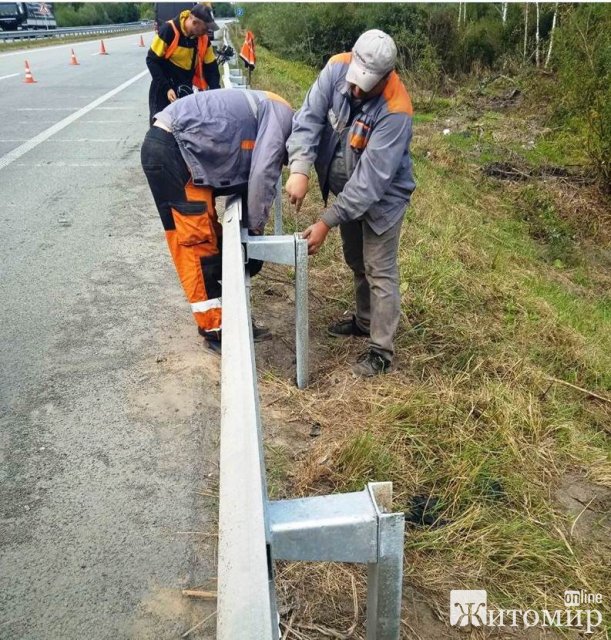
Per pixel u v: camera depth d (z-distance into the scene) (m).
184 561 2.17
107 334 3.60
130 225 5.36
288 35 22.64
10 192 6.15
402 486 2.67
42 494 2.44
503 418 3.21
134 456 2.66
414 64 18.44
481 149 11.77
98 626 1.94
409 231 5.82
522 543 2.46
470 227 7.14
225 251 2.51
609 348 5.08
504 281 5.49
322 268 4.73
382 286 3.28
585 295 6.91
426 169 9.70
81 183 6.50
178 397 3.06
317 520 1.25
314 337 3.82
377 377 3.42
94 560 2.16
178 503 2.43
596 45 10.61
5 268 4.41
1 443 2.70
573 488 2.96
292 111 3.23
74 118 9.88
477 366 3.66
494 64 18.39
